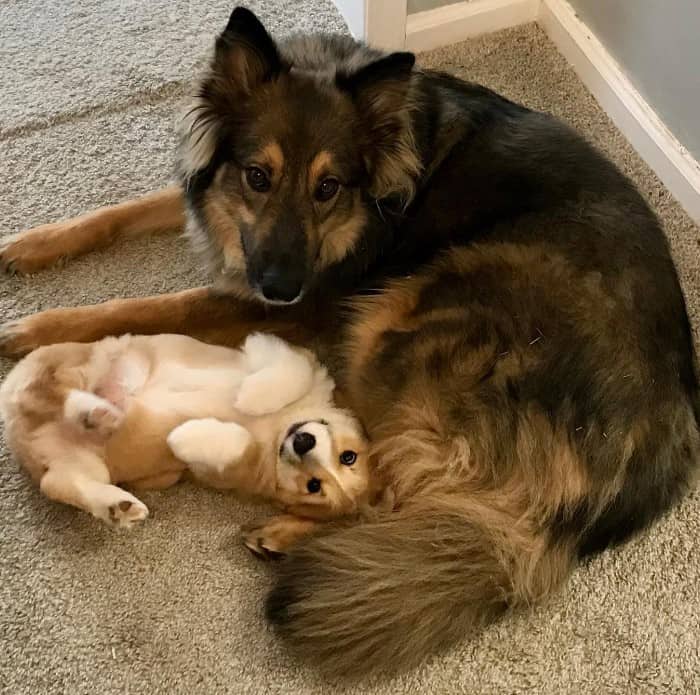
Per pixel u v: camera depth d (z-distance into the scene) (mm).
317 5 1581
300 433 1067
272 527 1077
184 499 1127
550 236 1102
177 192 1296
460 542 1015
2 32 1506
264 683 1014
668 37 1361
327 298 1217
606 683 1033
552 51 1596
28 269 1257
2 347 1168
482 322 1088
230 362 1153
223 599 1063
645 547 1116
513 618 1057
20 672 1005
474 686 1021
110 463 1069
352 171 1093
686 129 1382
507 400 1054
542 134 1154
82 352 1110
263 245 1086
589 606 1075
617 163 1467
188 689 1008
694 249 1377
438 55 1579
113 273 1286
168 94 1461
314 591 996
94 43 1506
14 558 1067
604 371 1039
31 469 1064
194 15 1556
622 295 1065
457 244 1146
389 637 980
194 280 1295
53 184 1354
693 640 1062
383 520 1055
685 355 1093
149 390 1106
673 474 1071
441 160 1152
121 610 1048
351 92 1063
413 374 1101
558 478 1032
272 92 1059
